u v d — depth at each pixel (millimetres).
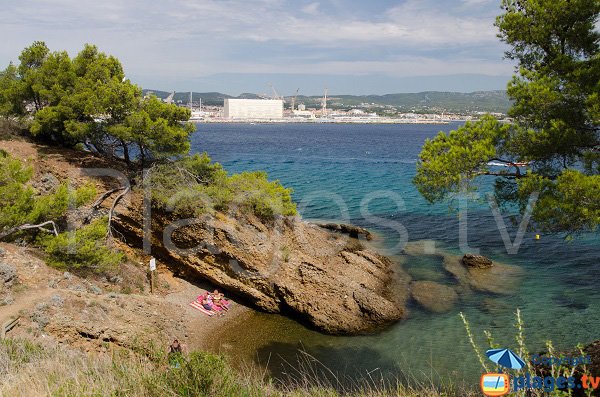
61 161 28250
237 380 8641
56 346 13727
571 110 14133
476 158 14898
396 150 119812
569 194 12750
